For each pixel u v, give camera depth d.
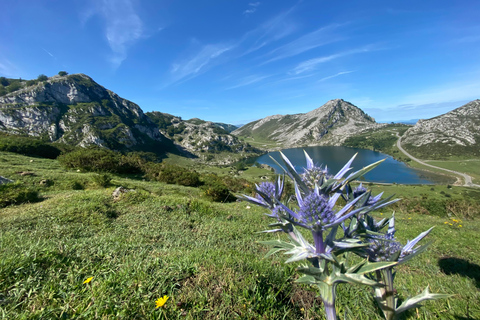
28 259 3.29
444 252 6.08
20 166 17.47
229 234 6.92
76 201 8.50
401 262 1.43
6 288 2.67
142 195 9.77
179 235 6.59
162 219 7.86
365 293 2.69
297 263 3.59
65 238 5.41
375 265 1.15
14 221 6.44
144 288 2.72
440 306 2.70
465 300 2.85
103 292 2.60
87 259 3.79
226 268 3.27
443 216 14.83
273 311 2.49
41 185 12.98
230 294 2.66
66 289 2.77
